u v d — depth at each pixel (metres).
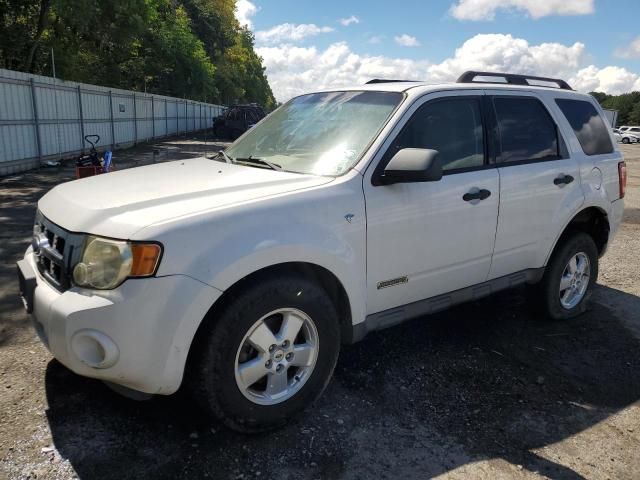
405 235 3.27
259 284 2.67
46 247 2.75
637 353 4.11
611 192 4.72
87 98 17.91
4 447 2.64
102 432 2.80
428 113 3.50
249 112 26.84
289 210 2.78
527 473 2.67
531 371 3.74
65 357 2.48
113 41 21.88
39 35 19.41
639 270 6.30
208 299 2.48
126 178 3.29
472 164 3.68
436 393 3.38
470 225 3.61
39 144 14.20
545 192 4.09
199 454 2.67
